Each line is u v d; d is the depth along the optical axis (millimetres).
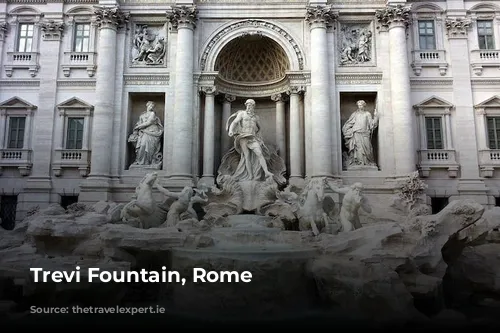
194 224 19531
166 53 27281
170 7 27156
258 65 28891
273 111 29375
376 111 26391
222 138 27812
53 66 27797
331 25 26891
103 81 26016
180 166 24875
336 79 26656
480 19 28172
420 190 24078
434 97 26891
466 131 26703
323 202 21844
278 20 27188
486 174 26141
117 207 21797
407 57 26812
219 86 27953
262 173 24328
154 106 27547
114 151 25953
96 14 26734
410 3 27109
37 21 28562
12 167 26906
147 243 16938
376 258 15195
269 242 18172
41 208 26000
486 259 19406
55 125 27312
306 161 25719
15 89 27906
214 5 27250
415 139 26703
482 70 27453
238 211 22781
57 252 18344
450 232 17328
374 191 25016
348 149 26484
